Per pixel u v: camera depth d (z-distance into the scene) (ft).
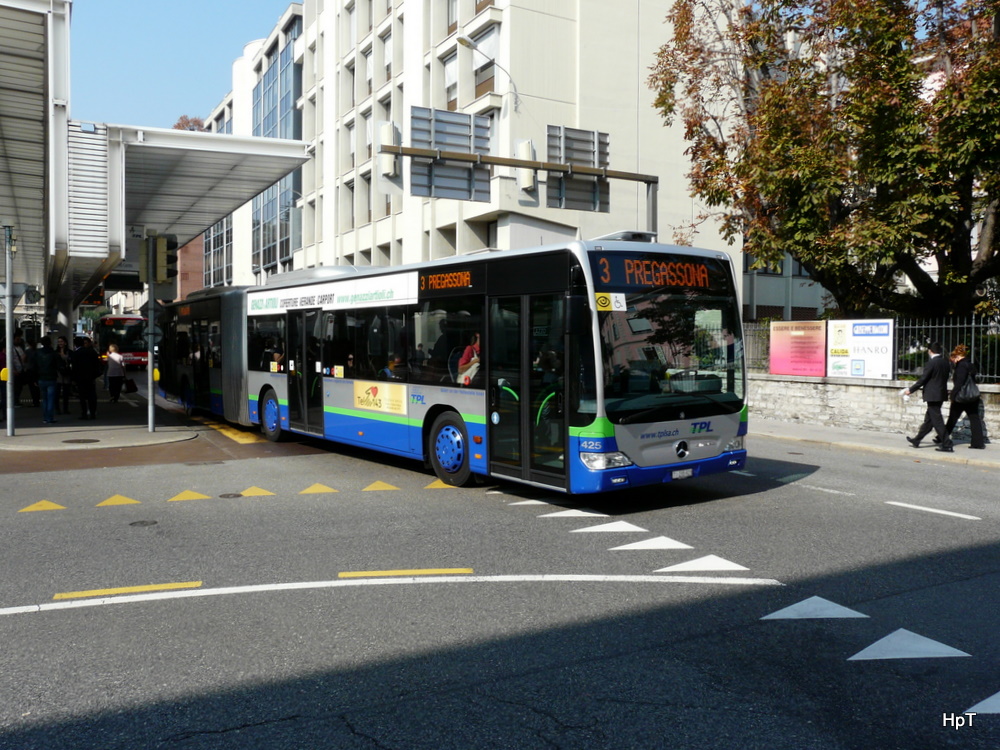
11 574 21.33
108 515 28.73
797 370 59.57
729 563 22.08
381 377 38.27
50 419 57.72
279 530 26.30
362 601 18.89
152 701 13.57
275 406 48.73
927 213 50.98
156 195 73.61
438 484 34.91
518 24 85.61
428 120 56.18
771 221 59.72
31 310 140.15
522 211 89.10
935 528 26.43
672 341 29.14
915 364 53.36
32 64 46.19
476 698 13.61
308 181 151.43
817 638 16.38
